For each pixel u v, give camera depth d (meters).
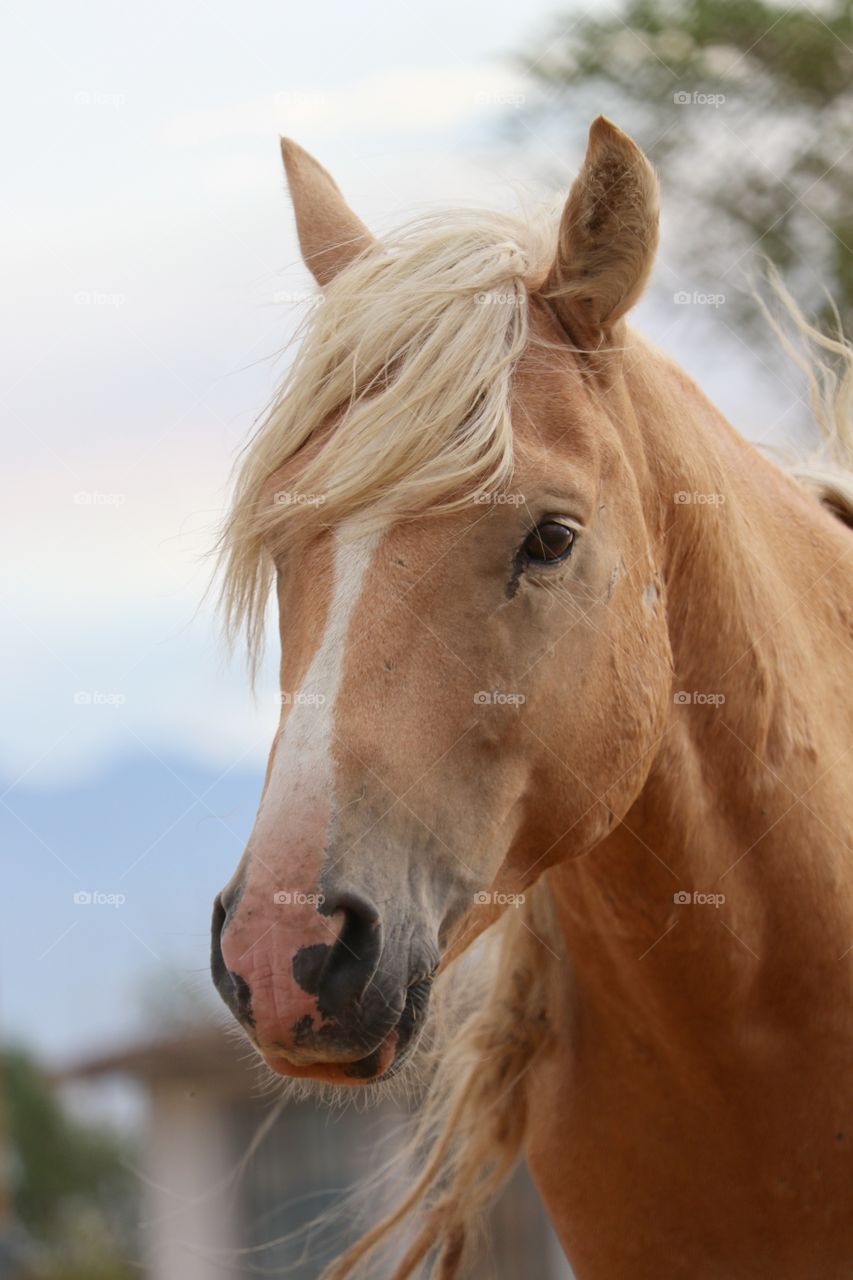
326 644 2.26
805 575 2.97
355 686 2.23
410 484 2.28
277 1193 10.33
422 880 2.26
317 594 2.29
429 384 2.34
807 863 2.72
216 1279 6.43
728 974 2.68
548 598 2.36
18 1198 13.38
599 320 2.56
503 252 2.56
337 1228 3.70
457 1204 3.16
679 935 2.67
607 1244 2.92
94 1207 13.34
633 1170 2.87
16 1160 13.48
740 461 2.98
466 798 2.32
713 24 6.25
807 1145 2.71
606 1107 2.91
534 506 2.33
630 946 2.75
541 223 2.81
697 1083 2.74
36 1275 12.23
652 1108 2.82
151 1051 10.91
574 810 2.49
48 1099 13.73
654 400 2.72
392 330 2.42
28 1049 14.20
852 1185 2.71
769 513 2.96
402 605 2.28
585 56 6.26
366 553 2.29
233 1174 3.65
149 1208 11.07
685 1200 2.82
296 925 2.10
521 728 2.37
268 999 2.09
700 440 2.82
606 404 2.57
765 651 2.75
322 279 2.90
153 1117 11.03
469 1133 3.15
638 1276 2.89
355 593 2.28
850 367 3.58
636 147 2.47
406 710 2.25
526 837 2.51
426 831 2.26
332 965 2.12
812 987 2.71
